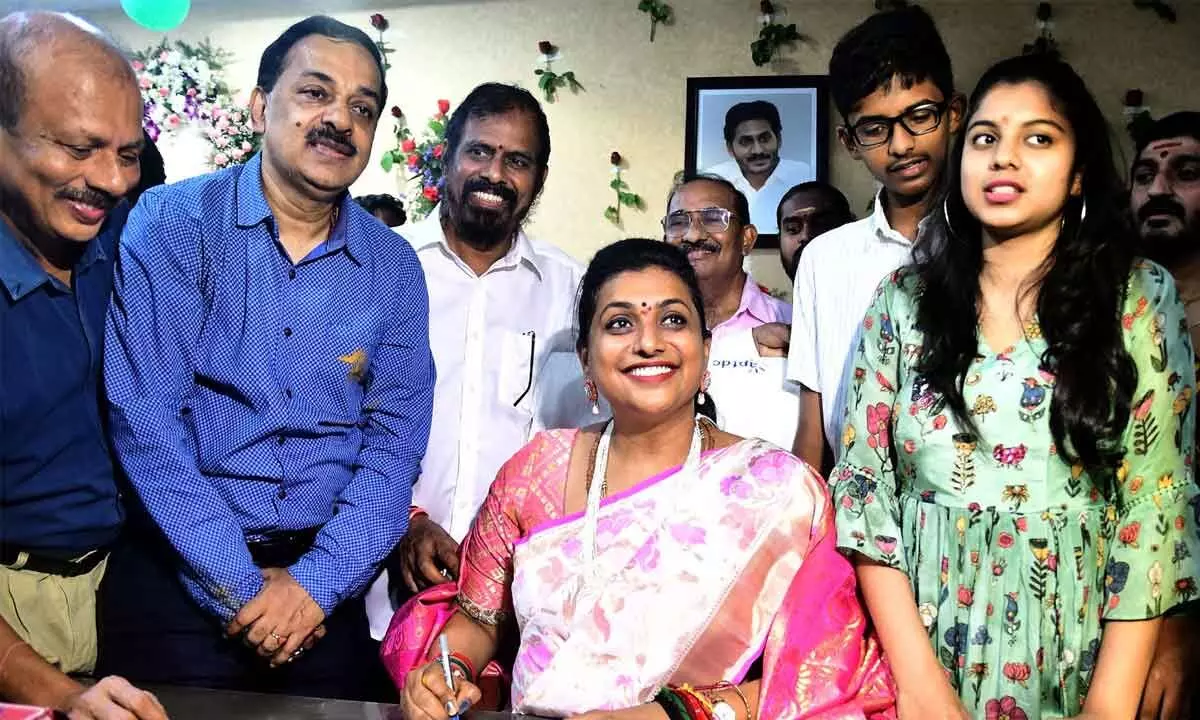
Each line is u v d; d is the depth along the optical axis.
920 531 1.54
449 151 2.34
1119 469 1.46
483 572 1.66
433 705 1.45
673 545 1.51
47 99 1.51
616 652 1.47
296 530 1.84
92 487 1.72
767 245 4.51
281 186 1.85
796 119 4.50
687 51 4.63
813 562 1.52
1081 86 1.53
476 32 4.78
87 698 1.39
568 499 1.61
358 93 1.83
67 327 1.69
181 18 4.79
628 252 1.64
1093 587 1.46
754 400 2.47
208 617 1.78
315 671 1.87
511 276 2.41
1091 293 1.48
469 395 2.36
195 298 1.79
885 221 2.11
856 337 2.11
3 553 1.64
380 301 1.95
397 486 1.93
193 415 1.80
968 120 1.57
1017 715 1.47
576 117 4.70
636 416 1.55
